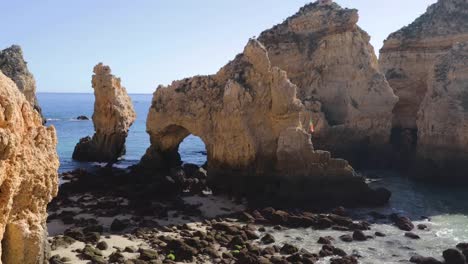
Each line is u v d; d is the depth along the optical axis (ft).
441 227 118.73
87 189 144.46
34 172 56.44
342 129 199.21
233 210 128.47
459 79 176.14
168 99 166.20
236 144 144.05
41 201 58.90
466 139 166.81
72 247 91.40
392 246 102.94
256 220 117.39
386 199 140.56
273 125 145.48
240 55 162.30
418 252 99.50
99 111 212.02
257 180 142.20
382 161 204.85
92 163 205.77
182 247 91.04
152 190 137.49
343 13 208.23
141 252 89.71
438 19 225.15
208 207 130.31
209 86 160.76
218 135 149.07
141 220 113.60
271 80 146.82
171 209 125.08
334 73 207.51
